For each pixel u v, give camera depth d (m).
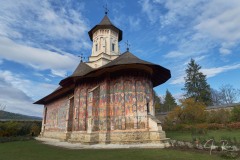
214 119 33.75
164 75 21.44
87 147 15.77
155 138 16.22
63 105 26.78
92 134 17.45
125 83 18.14
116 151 12.93
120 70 18.52
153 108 18.75
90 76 20.38
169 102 62.25
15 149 15.91
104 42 27.50
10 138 25.78
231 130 26.69
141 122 17.08
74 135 20.06
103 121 17.98
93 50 28.56
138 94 17.83
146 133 16.64
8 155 12.60
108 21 28.91
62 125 25.64
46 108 34.25
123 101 17.67
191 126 31.52
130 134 16.58
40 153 13.19
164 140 16.17
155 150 12.68
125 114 17.34
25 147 17.27
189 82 55.19
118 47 28.83
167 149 12.91
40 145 18.86
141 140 16.22
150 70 19.14
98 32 28.09
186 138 20.44
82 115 20.02
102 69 18.30
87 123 18.72
